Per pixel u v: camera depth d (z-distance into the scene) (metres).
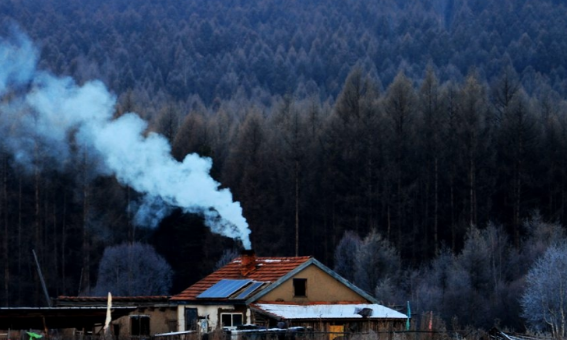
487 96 167.88
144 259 125.56
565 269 90.31
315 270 62.44
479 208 141.00
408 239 139.38
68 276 141.12
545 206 143.00
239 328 54.19
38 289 137.25
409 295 107.69
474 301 102.62
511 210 142.50
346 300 63.06
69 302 65.81
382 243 118.62
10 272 139.00
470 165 142.62
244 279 63.12
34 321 53.25
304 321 56.69
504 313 101.88
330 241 143.75
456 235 140.88
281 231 140.25
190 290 65.38
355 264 118.62
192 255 131.12
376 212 142.12
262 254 138.12
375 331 55.19
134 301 64.00
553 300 89.62
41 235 141.88
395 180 143.88
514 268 116.19
